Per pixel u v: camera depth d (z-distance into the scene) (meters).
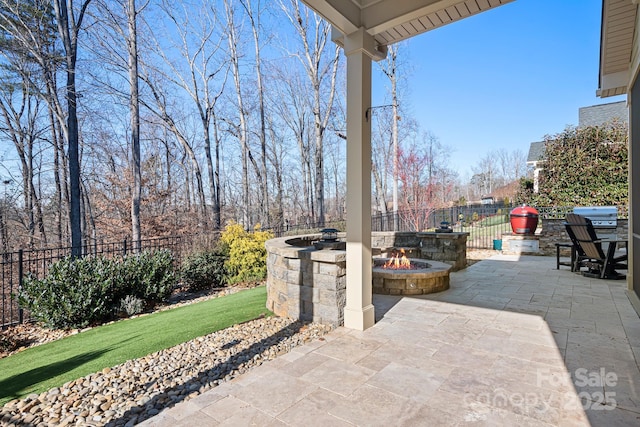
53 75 10.34
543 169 11.71
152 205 14.33
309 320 4.01
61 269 4.90
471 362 2.87
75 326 4.67
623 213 10.12
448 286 5.72
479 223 14.54
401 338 3.43
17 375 2.98
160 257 6.05
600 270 6.38
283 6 13.68
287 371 2.74
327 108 14.79
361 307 3.69
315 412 2.17
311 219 18.61
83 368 3.00
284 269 4.30
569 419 2.05
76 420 2.17
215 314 4.55
